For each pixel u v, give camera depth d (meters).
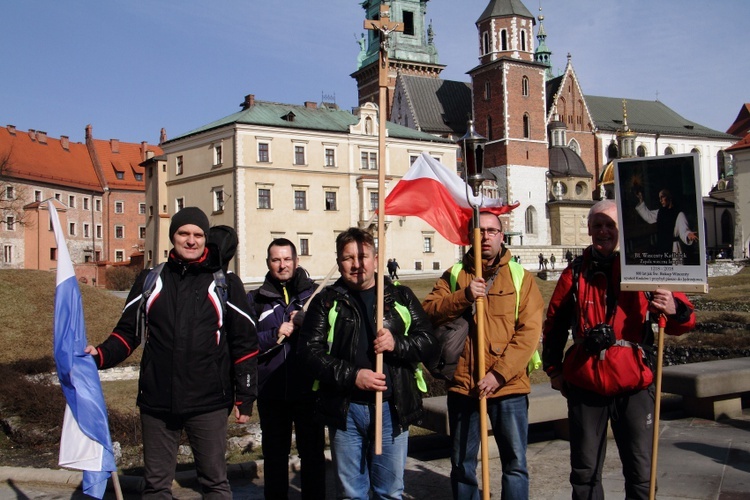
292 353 6.34
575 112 86.81
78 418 5.38
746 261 54.62
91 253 86.19
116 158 91.75
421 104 83.88
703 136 98.50
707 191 99.31
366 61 94.94
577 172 79.69
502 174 77.44
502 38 79.06
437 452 9.55
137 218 91.69
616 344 5.15
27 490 7.53
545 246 73.69
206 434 5.28
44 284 24.38
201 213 5.43
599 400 5.28
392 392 5.07
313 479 6.33
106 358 5.32
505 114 76.94
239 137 56.44
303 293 6.66
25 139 81.69
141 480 7.49
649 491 5.09
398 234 61.94
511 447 5.48
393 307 5.20
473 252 5.73
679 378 9.46
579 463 5.33
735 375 9.53
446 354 5.59
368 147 62.44
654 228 5.08
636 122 96.31
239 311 5.48
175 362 5.19
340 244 5.23
